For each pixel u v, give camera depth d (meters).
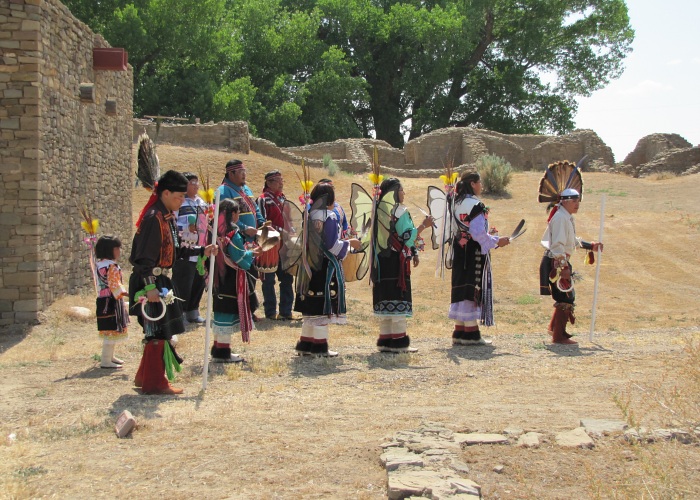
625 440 5.30
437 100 57.50
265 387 7.30
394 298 8.80
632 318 15.05
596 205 29.34
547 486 4.59
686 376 6.81
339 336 11.44
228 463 5.01
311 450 5.25
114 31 39.12
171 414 6.27
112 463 5.05
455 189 9.37
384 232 8.76
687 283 18.78
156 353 7.07
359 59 56.03
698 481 4.54
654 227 24.97
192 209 11.27
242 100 46.03
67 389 7.39
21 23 12.61
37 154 12.71
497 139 43.97
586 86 60.03
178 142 34.38
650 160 48.12
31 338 11.67
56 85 13.71
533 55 58.00
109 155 17.66
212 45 44.53
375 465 4.94
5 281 12.61
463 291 9.34
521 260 21.70
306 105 54.22
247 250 8.46
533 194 31.95
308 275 8.68
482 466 4.89
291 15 55.97
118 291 8.18
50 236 13.43
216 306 8.48
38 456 5.23
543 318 14.87
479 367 8.10
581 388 7.02
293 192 29.64
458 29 53.03
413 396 6.87
